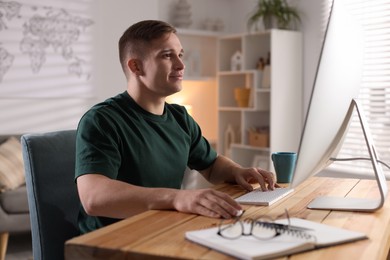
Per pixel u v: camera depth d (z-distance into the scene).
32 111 4.52
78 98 4.75
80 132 1.61
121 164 1.68
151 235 1.13
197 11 5.52
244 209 1.43
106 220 1.66
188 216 1.31
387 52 4.24
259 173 1.83
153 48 1.73
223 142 5.41
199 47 5.59
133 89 1.80
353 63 1.48
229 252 0.99
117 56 4.89
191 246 1.05
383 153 4.26
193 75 5.43
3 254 3.52
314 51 4.82
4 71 4.36
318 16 4.77
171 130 1.85
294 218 1.29
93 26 4.77
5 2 4.34
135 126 1.73
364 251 1.04
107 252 1.04
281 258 0.97
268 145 4.86
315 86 1.24
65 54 4.65
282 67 4.78
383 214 1.39
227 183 1.93
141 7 4.95
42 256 1.71
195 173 3.88
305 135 1.26
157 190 1.41
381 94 4.28
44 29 4.53
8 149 3.88
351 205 1.47
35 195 1.72
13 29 4.39
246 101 5.10
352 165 4.46
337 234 1.13
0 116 4.38
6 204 3.54
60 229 1.73
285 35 4.79
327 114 1.34
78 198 1.79
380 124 4.29
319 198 1.59
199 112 5.67
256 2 5.37
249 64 5.11
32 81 4.50
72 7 4.66
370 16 4.35
